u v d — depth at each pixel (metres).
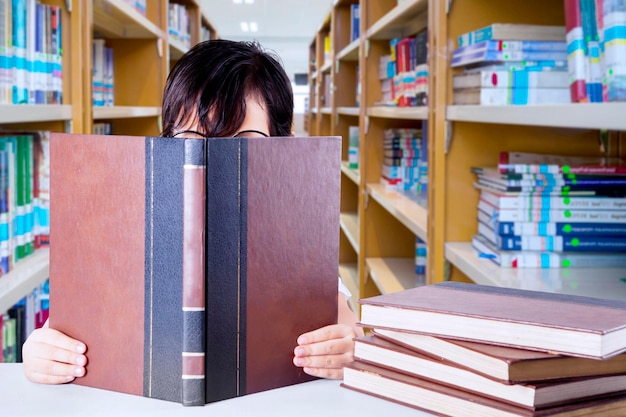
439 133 1.99
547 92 1.73
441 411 0.69
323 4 9.98
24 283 1.78
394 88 3.35
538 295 0.77
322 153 0.80
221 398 0.75
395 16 2.64
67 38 2.26
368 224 3.62
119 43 3.96
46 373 0.81
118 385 0.78
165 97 1.18
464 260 1.76
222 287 0.74
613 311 0.69
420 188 3.31
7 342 1.99
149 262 0.75
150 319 0.75
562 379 0.65
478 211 1.97
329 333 0.83
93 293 0.79
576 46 1.30
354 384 0.78
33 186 2.17
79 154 0.78
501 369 0.63
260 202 0.76
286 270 0.79
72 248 0.80
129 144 0.74
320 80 6.82
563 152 1.98
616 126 0.94
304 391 0.78
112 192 0.76
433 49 2.03
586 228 1.67
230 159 0.73
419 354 0.72
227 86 1.13
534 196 1.68
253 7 10.23
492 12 1.96
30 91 2.04
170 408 0.73
